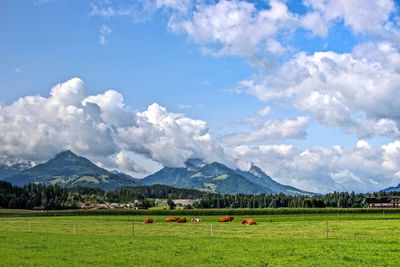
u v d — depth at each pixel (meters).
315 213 120.00
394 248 38.31
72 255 38.38
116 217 119.69
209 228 66.06
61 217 123.06
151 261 35.25
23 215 139.38
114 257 37.22
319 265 32.59
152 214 132.62
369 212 115.88
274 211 123.06
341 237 48.09
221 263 34.12
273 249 40.09
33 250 41.47
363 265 32.22
